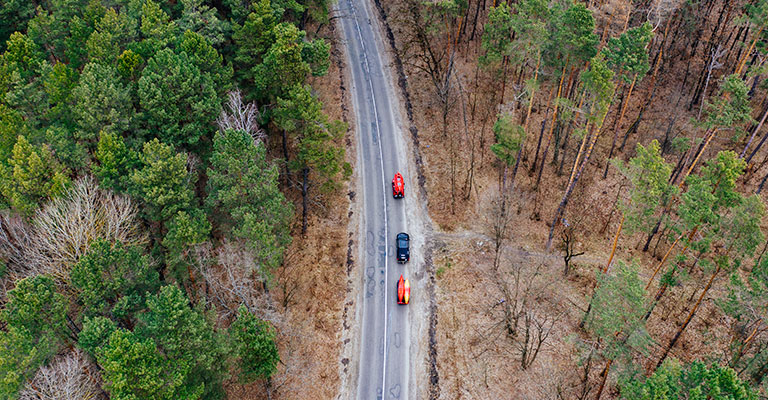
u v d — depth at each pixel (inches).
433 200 2209.6
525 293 1854.1
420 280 1958.7
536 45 1726.1
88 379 1362.0
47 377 1222.3
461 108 2519.7
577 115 2004.2
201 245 1585.9
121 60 1798.7
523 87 2420.0
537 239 2033.7
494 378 1681.8
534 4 1731.1
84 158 1658.5
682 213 1336.1
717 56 2022.6
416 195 2231.8
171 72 1740.9
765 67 1740.9
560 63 1836.9
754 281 1314.0
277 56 1749.5
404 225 2133.4
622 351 1353.3
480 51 2691.9
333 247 2063.2
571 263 1936.5
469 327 1809.8
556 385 1630.2
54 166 1573.6
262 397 1689.2
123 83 1835.6
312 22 2859.3
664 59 2484.0
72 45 2017.7
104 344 1224.8
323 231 2110.0
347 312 1882.4
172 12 2272.4
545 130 2361.0
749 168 2080.5
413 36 2837.1
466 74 2642.7
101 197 1590.8
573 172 1831.9
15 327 1214.3
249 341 1446.9
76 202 1470.2
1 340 1173.1
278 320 1744.6
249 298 1727.4
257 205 1612.9
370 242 2078.0
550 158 2281.0
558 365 1679.4
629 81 1680.6
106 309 1380.4
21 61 1909.4
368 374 1727.4
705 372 1059.9
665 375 1079.0
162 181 1536.7
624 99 2402.8
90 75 1654.8
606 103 1573.6
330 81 2655.0
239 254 1610.5
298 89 1779.0
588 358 1502.2
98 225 1510.8
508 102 2449.6
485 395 1651.1
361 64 2751.0
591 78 1546.5
